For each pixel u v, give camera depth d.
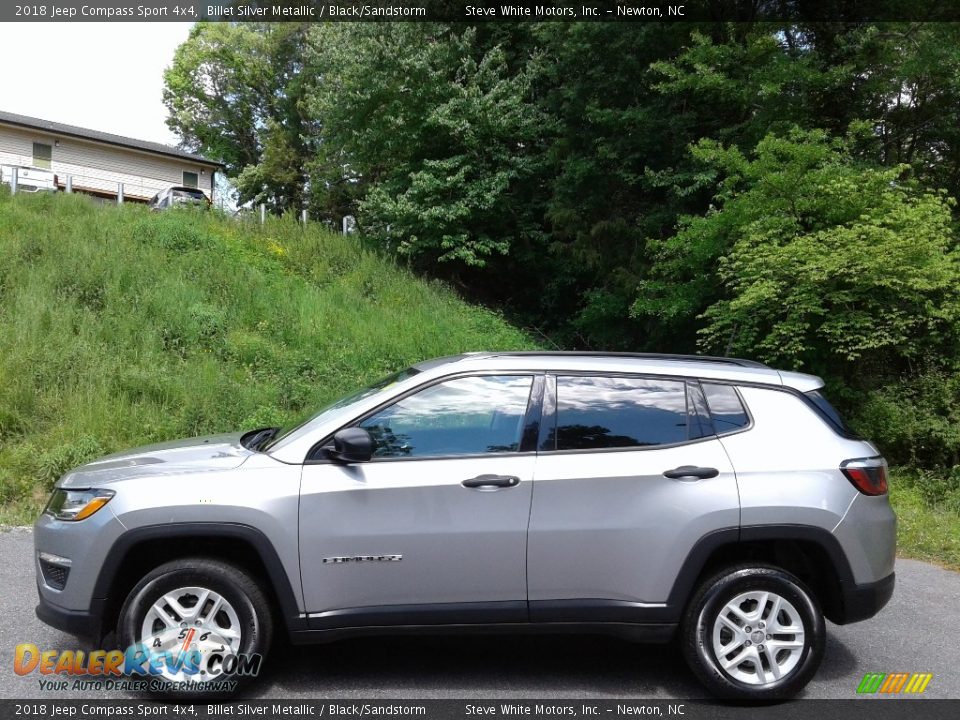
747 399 4.09
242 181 35.69
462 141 19.23
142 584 3.71
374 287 17.09
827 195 10.47
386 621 3.76
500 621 3.80
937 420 9.56
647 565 3.80
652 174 15.97
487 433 3.94
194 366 11.17
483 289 21.88
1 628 4.58
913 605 5.52
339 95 20.30
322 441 3.88
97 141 32.47
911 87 14.05
